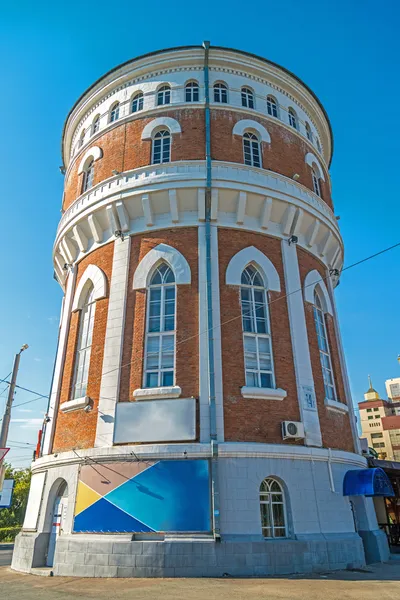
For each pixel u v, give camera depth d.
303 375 16.03
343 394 18.16
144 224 17.56
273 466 13.88
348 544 14.01
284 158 19.64
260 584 10.73
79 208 18.95
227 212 17.47
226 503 12.92
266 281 16.97
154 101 19.86
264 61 20.80
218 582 11.07
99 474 13.88
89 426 15.12
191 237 16.84
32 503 15.97
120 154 19.23
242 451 13.58
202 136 18.45
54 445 16.19
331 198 23.03
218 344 15.09
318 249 19.78
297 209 18.23
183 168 17.44
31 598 9.37
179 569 12.08
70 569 12.84
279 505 13.76
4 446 17.12
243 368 15.10
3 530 46.06
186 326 15.45
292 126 21.25
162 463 13.44
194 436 13.70
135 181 17.59
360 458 17.12
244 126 19.20
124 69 21.02
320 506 14.22
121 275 16.92
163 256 16.62
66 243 19.47
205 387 14.45
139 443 13.91
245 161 18.78
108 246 18.02
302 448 14.55
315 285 18.67
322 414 16.22
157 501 13.02
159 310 16.14
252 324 16.20
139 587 10.49
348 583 10.93
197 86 20.03
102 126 20.95
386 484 15.41
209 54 20.19
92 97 22.12
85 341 17.39
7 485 23.58
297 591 9.77
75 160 21.81
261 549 12.48
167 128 19.08
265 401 14.88
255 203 17.61
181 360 14.98
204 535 12.48
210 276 15.98
